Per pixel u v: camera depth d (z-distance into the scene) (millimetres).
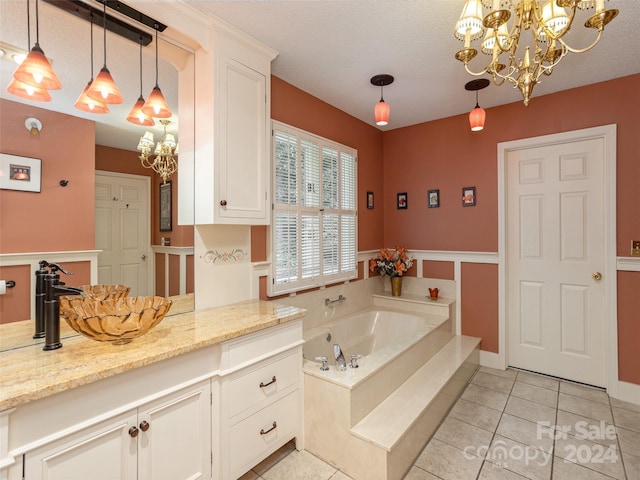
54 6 1441
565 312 2910
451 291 3469
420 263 3680
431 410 2139
